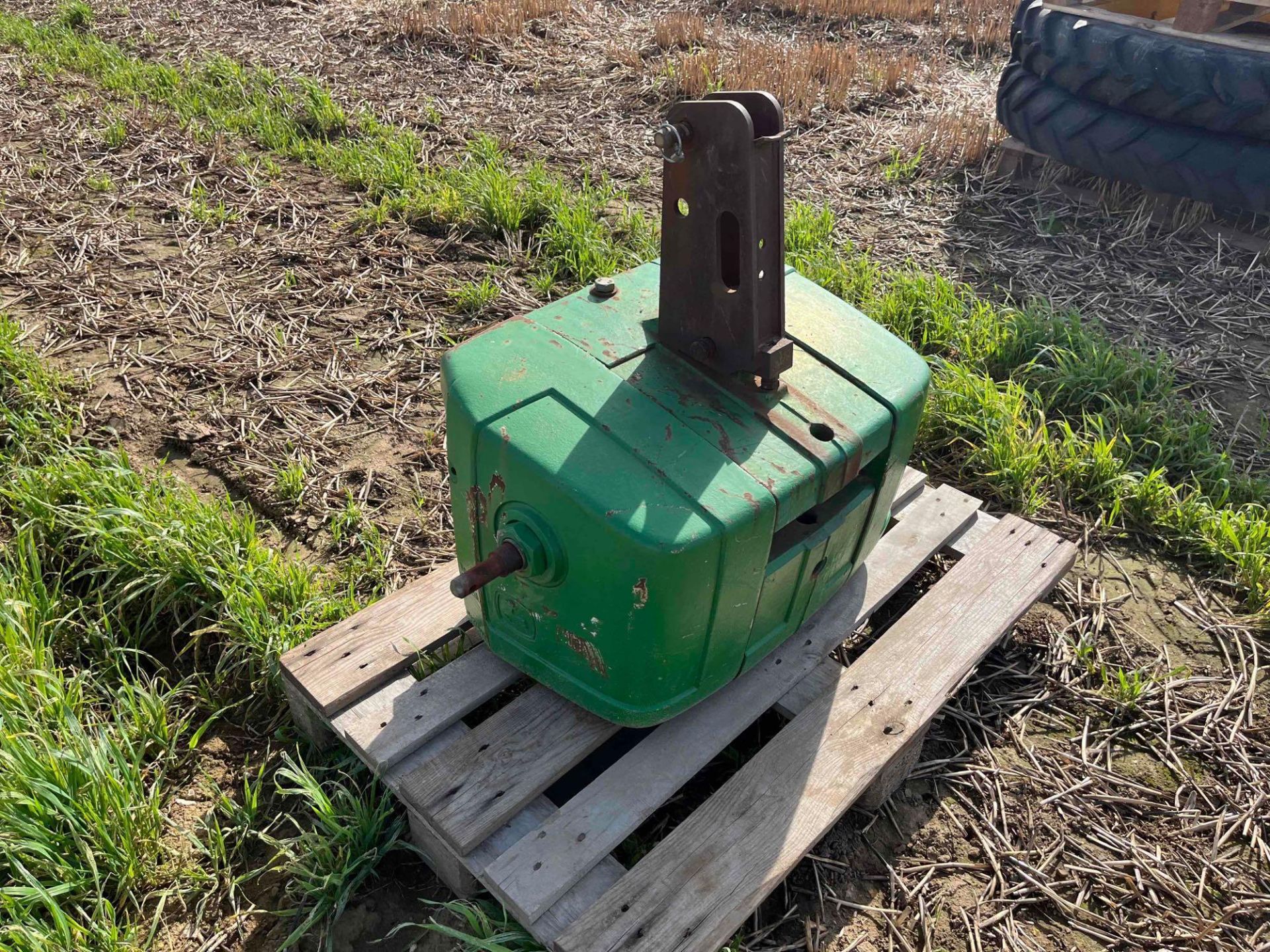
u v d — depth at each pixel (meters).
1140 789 2.43
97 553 2.76
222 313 4.15
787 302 2.36
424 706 2.24
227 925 2.11
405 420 3.57
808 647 2.46
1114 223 4.88
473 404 1.97
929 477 3.39
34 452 3.23
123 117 5.85
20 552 2.69
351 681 2.27
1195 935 2.14
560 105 6.32
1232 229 4.72
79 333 3.95
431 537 3.03
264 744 2.48
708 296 1.97
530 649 2.19
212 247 4.64
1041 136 4.97
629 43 7.30
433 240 4.76
